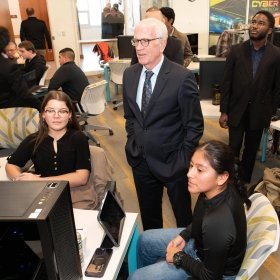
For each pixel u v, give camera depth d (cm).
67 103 178
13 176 179
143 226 216
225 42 448
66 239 88
